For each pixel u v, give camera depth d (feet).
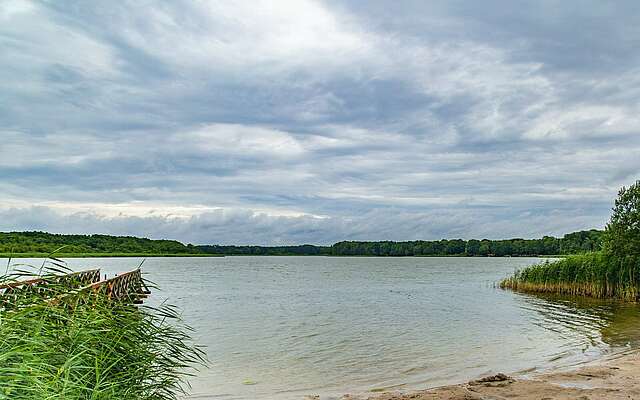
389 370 51.29
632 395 35.29
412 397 37.14
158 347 23.02
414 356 58.13
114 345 20.30
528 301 118.93
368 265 452.76
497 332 74.54
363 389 43.65
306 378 48.01
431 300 125.29
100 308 21.27
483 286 170.71
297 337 71.26
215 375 48.98
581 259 130.82
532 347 62.08
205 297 134.82
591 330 74.49
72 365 17.56
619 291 117.29
